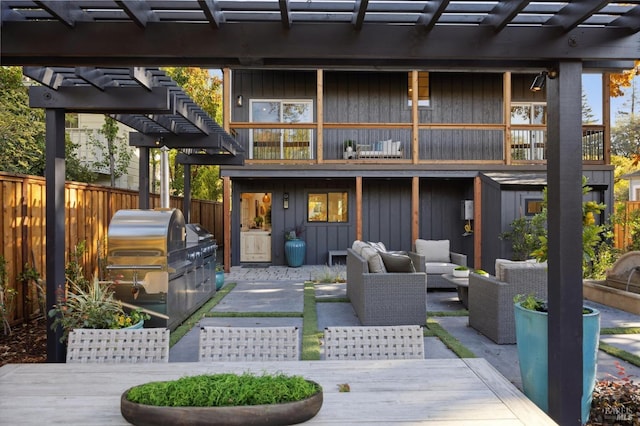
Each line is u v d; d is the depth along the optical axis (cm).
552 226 258
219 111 1588
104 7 240
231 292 721
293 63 272
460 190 1112
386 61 273
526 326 292
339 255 1093
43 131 1014
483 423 140
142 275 458
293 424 137
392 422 140
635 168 2123
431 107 1125
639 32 255
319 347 420
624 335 474
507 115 984
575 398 248
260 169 975
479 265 959
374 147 1066
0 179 464
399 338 211
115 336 207
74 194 575
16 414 145
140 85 402
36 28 245
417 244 818
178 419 133
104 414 145
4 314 449
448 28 254
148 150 638
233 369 187
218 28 250
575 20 238
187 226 635
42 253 544
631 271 607
